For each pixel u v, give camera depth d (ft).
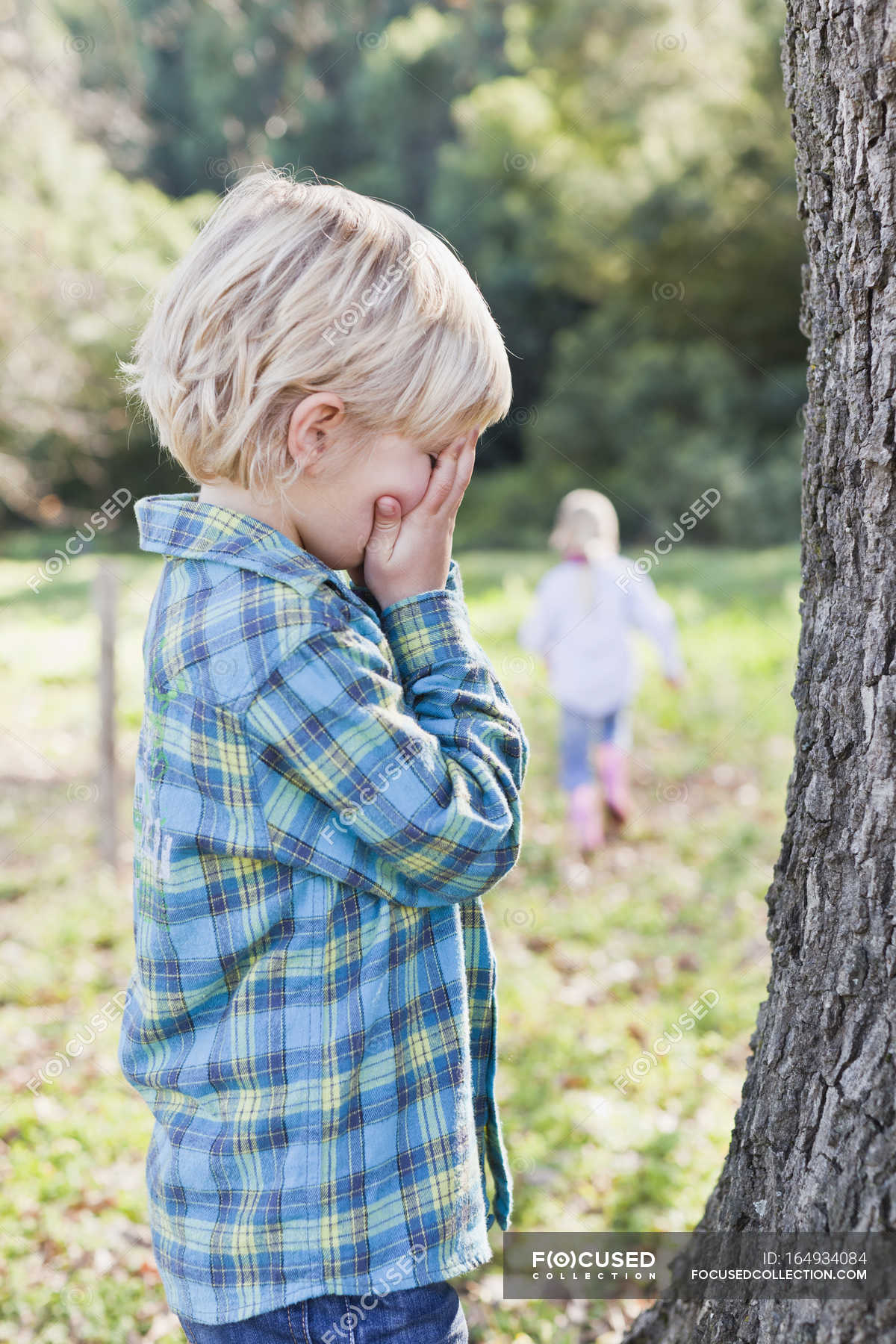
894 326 4.44
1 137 49.08
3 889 18.67
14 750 27.12
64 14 63.72
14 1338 8.36
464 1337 4.35
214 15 91.61
